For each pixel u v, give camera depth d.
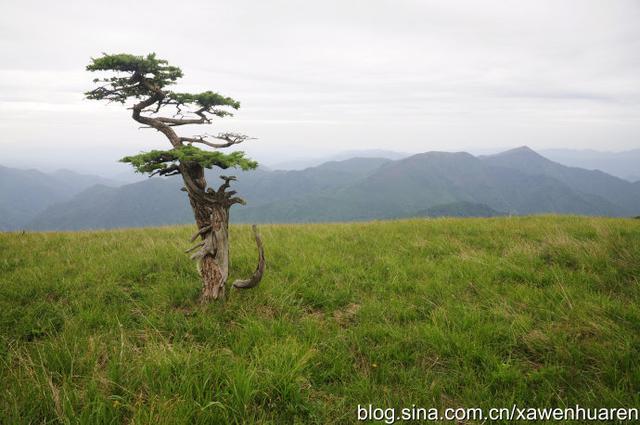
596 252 8.62
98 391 3.99
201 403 3.87
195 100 6.60
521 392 4.18
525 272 7.77
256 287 7.14
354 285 7.64
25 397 3.88
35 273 7.90
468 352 4.88
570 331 5.34
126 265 8.54
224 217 6.37
